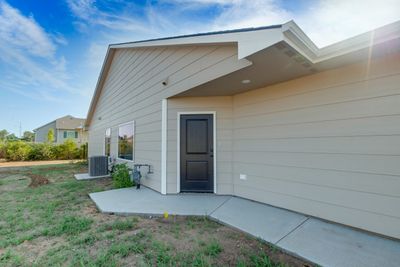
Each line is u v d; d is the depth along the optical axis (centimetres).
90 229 289
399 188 240
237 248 234
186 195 444
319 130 310
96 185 604
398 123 244
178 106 470
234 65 306
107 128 947
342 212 283
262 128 389
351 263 197
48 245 246
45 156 1680
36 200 443
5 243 248
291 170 343
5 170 987
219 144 451
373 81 263
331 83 299
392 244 231
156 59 517
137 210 353
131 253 225
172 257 215
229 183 444
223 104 452
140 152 589
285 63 274
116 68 823
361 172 269
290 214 326
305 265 201
